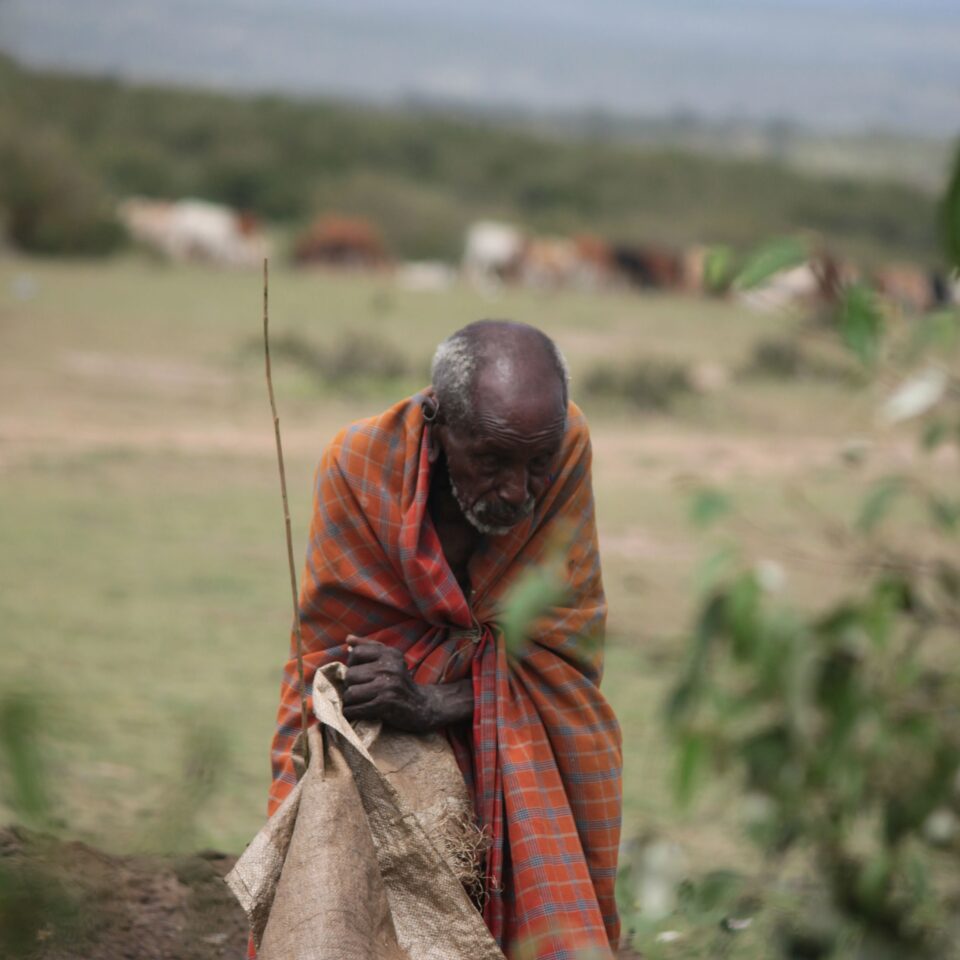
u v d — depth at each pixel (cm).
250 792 1376
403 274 12594
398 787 712
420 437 723
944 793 654
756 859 1179
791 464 3903
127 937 855
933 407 664
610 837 755
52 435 3734
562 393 690
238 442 3859
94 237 10800
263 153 19288
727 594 529
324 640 752
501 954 680
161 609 2186
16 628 2006
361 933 648
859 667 620
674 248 15300
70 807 1180
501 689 732
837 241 15175
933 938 698
